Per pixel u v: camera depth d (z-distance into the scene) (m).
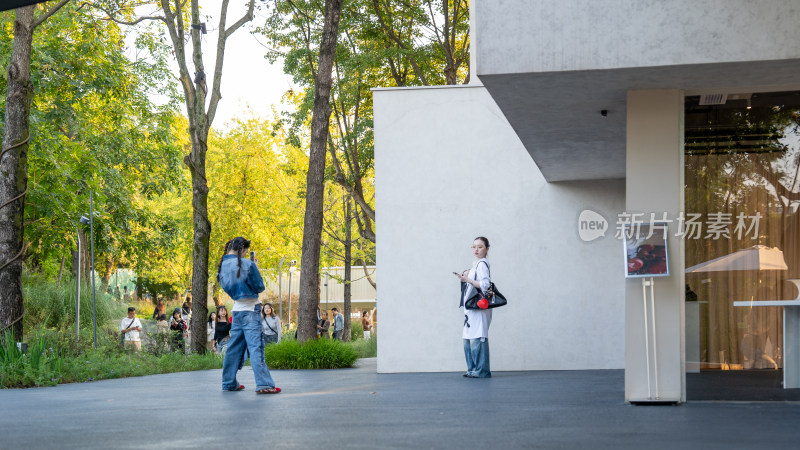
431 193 13.54
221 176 42.62
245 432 5.42
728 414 6.30
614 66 6.85
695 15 6.75
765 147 7.66
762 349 7.85
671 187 7.36
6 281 13.94
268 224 42.94
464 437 5.04
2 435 5.51
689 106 7.66
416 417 6.24
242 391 9.51
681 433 5.16
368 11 26.02
